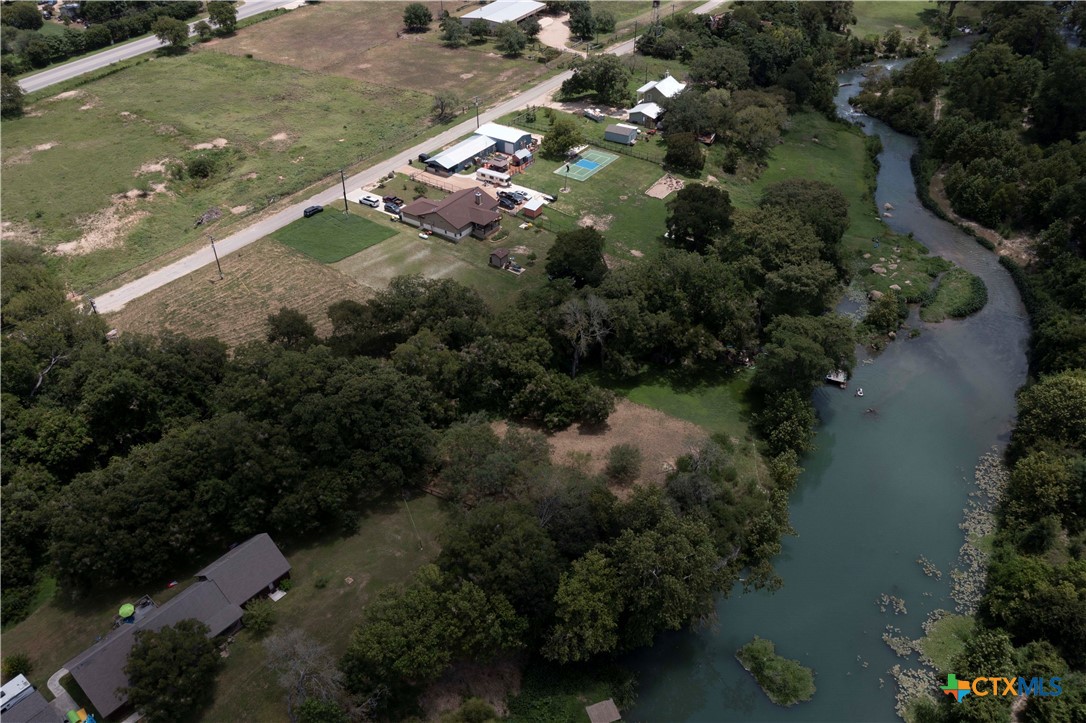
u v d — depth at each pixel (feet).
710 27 648.38
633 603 195.21
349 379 241.55
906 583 227.81
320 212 405.18
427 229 393.09
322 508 223.51
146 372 255.09
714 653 209.87
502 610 184.24
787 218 344.69
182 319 321.93
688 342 301.02
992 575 225.35
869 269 374.43
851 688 199.41
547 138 470.39
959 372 314.76
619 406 290.15
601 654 205.46
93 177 422.82
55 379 265.54
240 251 370.73
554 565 193.88
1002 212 407.85
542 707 192.85
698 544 199.93
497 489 225.56
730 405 293.23
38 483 228.84
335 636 198.70
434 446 246.68
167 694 170.81
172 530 205.57
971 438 281.13
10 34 601.62
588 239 332.80
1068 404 255.50
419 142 479.41
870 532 244.63
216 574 201.05
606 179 446.60
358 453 232.12
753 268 318.86
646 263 330.95
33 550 219.61
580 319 287.48
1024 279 362.74
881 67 630.33
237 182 431.43
